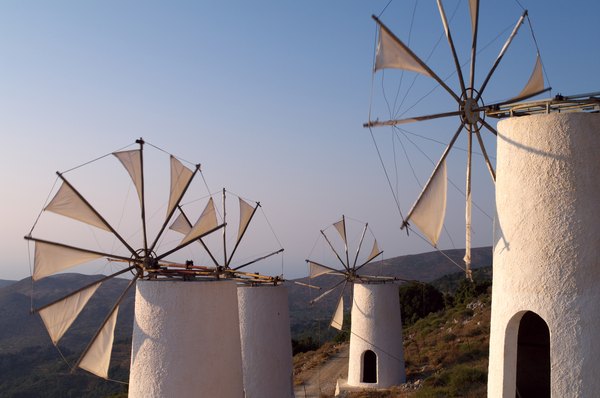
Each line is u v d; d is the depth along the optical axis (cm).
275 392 1569
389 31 729
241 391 935
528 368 896
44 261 925
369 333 2139
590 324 671
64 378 4250
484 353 2366
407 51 743
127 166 921
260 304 1591
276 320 1599
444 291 5503
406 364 2484
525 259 712
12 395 3894
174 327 862
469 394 1712
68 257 923
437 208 785
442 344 2666
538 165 711
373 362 2325
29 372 4497
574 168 693
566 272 684
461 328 2898
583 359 666
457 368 2098
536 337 898
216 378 877
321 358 3127
